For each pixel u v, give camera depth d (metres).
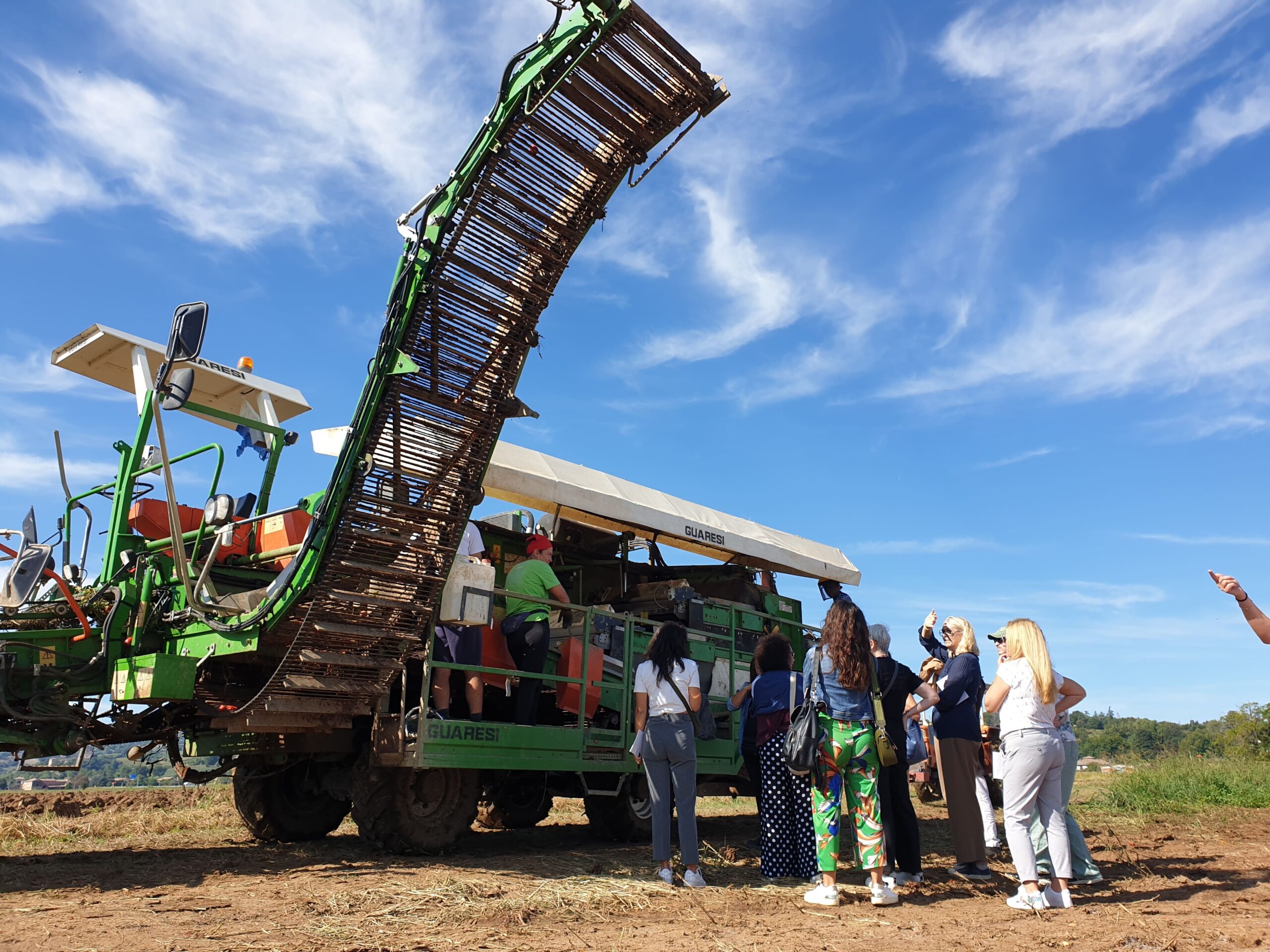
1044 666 5.11
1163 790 11.51
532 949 3.94
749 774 6.98
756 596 10.40
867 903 5.18
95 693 6.31
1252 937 4.11
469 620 6.58
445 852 6.76
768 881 5.92
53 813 10.70
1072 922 4.60
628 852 7.39
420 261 5.89
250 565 7.02
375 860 6.32
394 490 6.09
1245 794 11.05
